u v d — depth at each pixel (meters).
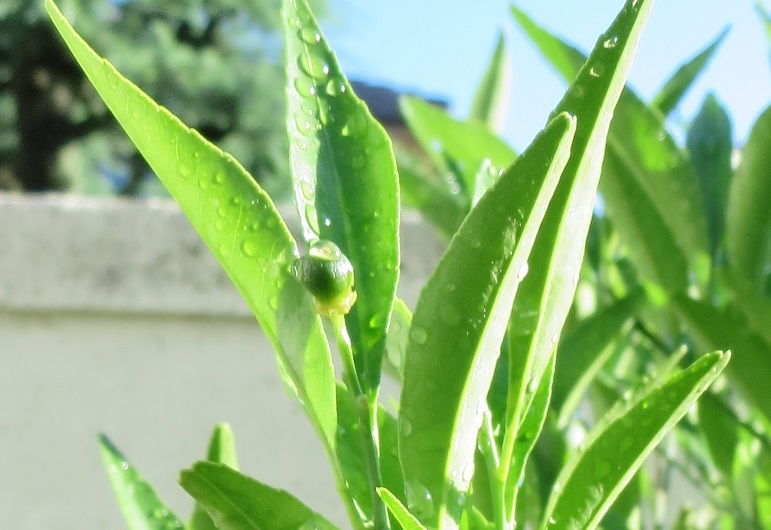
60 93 5.12
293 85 0.33
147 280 0.89
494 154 0.50
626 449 0.32
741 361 0.44
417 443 0.30
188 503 0.91
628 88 0.44
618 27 0.31
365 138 0.33
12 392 0.90
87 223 0.88
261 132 5.16
